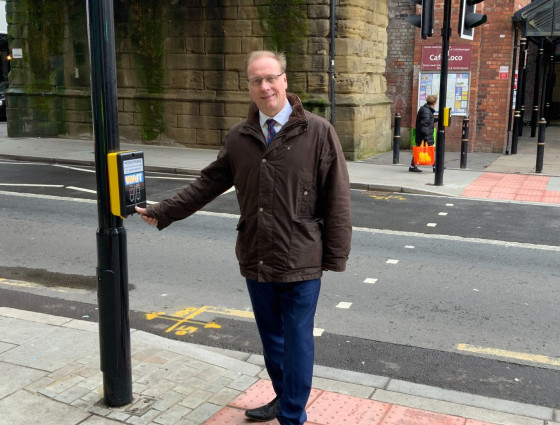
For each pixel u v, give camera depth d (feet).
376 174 42.01
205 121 53.57
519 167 45.47
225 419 10.87
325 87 48.34
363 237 25.89
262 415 10.78
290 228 9.71
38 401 11.30
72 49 58.85
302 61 48.55
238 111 52.16
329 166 9.70
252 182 9.82
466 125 44.27
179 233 26.40
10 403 11.20
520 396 12.80
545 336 15.85
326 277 20.49
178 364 13.04
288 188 9.65
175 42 53.42
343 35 47.47
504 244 24.90
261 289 10.23
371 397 12.19
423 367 14.12
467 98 53.11
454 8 51.90
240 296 18.80
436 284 19.84
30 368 12.62
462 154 44.73
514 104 56.90
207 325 16.60
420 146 42.24
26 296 18.80
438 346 15.25
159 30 53.78
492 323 16.67
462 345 15.30
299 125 9.59
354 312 17.44
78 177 40.88
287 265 9.73
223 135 53.11
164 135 55.62
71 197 34.09
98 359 13.12
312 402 11.73
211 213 30.40
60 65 59.88
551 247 24.48
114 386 11.08
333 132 9.77
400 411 11.45
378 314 17.30
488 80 52.85
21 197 33.99
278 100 9.54
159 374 12.54
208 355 13.75
